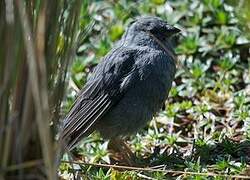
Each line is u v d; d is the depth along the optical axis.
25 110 7.58
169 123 12.24
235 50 13.59
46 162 7.29
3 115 7.61
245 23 11.10
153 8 14.64
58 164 8.12
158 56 11.37
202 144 11.12
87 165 10.70
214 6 14.30
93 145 11.91
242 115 11.91
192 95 12.91
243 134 11.57
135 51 11.40
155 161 10.98
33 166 7.91
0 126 7.61
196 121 12.20
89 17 12.80
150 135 11.82
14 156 7.74
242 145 11.05
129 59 11.30
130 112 11.26
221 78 13.15
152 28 11.73
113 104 11.20
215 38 13.92
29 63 7.20
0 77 7.47
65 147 8.45
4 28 7.39
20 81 7.59
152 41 11.61
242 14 10.94
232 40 13.62
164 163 10.91
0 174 7.60
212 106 12.53
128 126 11.36
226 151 10.97
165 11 14.52
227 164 10.33
